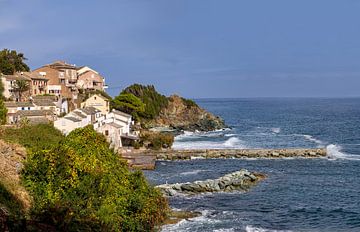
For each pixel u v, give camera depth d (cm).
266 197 5762
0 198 2552
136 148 10012
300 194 5962
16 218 2269
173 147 11150
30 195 2922
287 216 4925
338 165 8356
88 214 2872
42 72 14712
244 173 6756
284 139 13238
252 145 11669
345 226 4594
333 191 6159
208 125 17150
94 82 17025
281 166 8288
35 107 10631
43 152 3144
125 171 3866
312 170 7831
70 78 15500
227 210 5106
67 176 3052
